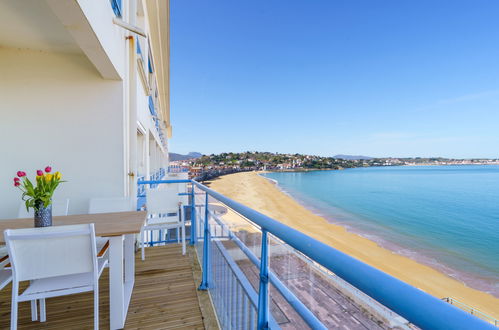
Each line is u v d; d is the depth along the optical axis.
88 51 2.01
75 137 2.55
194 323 1.60
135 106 3.00
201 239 2.63
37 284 1.36
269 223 0.74
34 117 2.46
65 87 2.53
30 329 1.53
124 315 1.60
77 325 1.57
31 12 1.80
